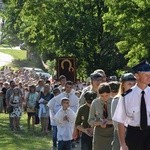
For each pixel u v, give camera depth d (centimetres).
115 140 1134
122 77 1064
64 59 2677
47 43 4525
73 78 2677
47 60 6619
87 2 4431
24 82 4716
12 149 1938
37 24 4425
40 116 2445
